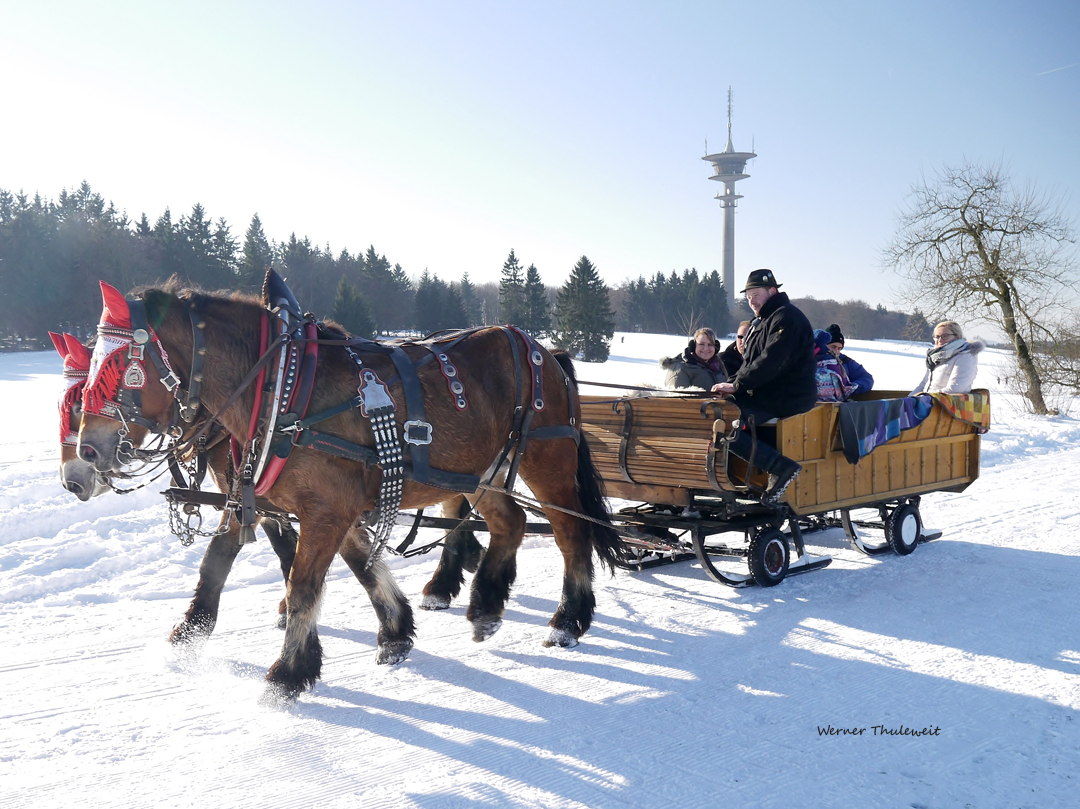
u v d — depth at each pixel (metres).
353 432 3.83
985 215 22.61
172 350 3.68
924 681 3.96
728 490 5.29
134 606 5.08
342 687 3.90
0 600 5.11
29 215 62.59
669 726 3.48
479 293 125.19
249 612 4.99
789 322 5.40
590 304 59.22
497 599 4.74
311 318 4.00
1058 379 22.78
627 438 5.78
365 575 4.32
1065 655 4.29
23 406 19.31
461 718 3.55
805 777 3.04
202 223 73.56
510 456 4.67
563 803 2.85
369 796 2.88
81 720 3.48
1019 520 7.80
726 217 129.50
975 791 2.93
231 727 3.45
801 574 5.96
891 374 39.03
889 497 6.38
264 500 4.07
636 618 4.99
